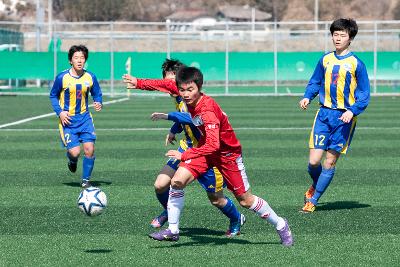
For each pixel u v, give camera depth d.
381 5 145.38
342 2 147.75
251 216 17.14
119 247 14.34
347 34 17.52
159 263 13.23
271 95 63.22
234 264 13.16
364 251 14.01
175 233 14.69
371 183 21.61
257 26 151.00
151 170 23.98
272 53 60.78
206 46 97.38
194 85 13.31
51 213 17.47
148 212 17.56
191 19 151.00
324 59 17.84
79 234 15.41
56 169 24.30
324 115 17.77
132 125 38.44
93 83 21.36
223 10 158.12
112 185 21.27
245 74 61.12
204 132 14.02
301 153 27.73
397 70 61.31
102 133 34.75
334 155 17.69
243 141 31.48
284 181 21.91
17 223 16.44
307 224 16.36
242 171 14.08
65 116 20.83
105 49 95.06
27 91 69.62
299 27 146.50
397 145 30.05
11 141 31.56
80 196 13.91
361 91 17.50
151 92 66.50
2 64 61.03
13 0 144.00
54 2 142.50
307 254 13.80
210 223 16.48
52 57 61.03
